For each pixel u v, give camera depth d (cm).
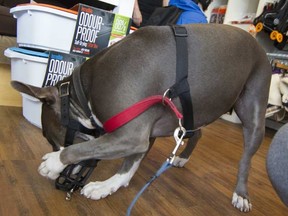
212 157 182
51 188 106
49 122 108
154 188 123
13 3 317
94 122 102
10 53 167
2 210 88
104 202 104
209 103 107
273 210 123
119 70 91
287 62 293
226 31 110
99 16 156
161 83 94
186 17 196
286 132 54
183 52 97
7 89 223
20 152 132
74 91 102
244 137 127
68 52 159
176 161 151
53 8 149
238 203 118
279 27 284
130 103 89
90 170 108
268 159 55
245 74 113
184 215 106
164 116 102
